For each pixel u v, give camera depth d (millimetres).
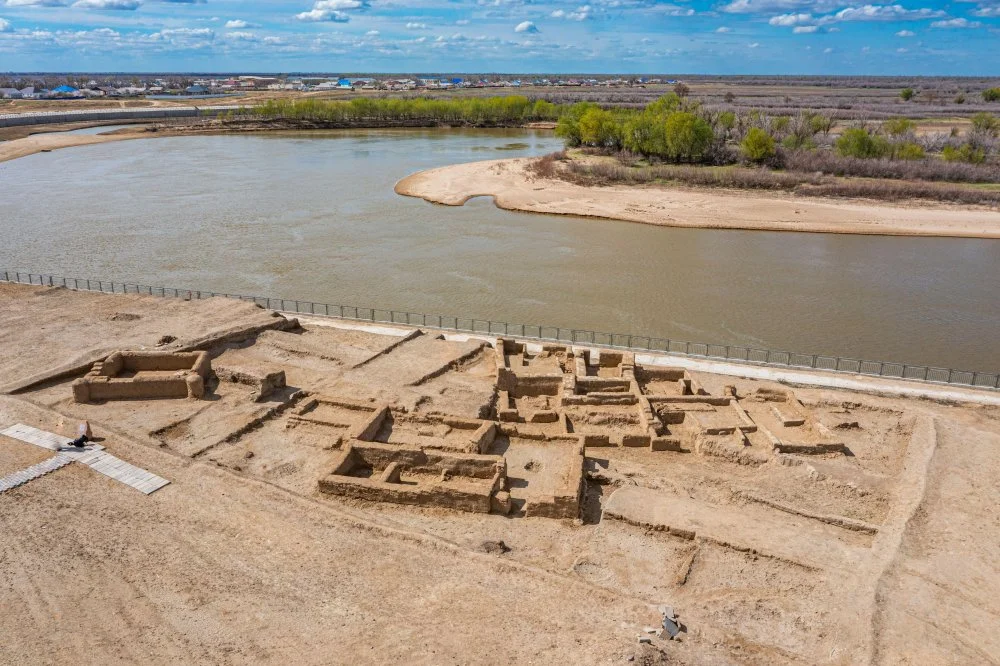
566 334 53531
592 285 65188
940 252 76688
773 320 57000
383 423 34469
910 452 32500
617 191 106188
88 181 115625
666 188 108188
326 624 21266
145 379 37156
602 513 27703
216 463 30672
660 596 23219
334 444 32750
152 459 30422
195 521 26281
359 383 39219
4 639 20562
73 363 40625
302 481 30125
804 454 32906
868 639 20906
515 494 29328
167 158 143750
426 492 27891
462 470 29953
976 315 58344
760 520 27328
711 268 70438
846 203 97750
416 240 80125
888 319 57344
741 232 85250
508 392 39719
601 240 80938
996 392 40812
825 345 52219
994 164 118875
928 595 22781
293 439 33688
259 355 44031
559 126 161375
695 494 29469
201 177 119875
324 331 49688
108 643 20453
